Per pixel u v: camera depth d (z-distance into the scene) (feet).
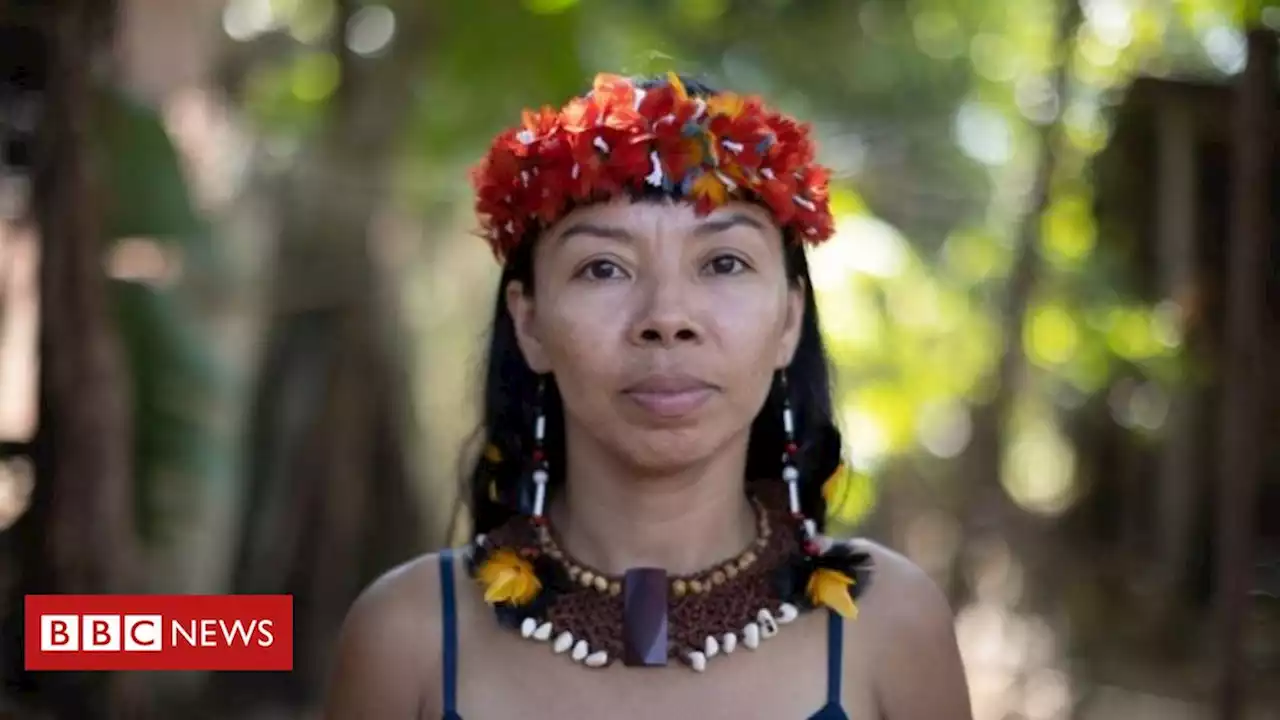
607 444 5.80
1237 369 9.75
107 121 12.47
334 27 16.81
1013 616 15.62
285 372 17.53
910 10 21.65
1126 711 14.05
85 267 11.23
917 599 6.26
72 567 11.18
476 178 6.22
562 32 15.03
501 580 5.87
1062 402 16.89
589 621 5.88
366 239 17.26
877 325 18.26
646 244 5.67
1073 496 16.51
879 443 18.20
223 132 17.28
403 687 6.00
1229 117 13.83
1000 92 19.39
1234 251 9.69
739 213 5.75
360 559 17.74
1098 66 14.55
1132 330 14.97
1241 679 9.76
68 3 11.06
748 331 5.71
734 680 5.82
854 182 19.84
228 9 17.72
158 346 13.34
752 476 6.63
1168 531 15.11
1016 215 15.99
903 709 6.12
